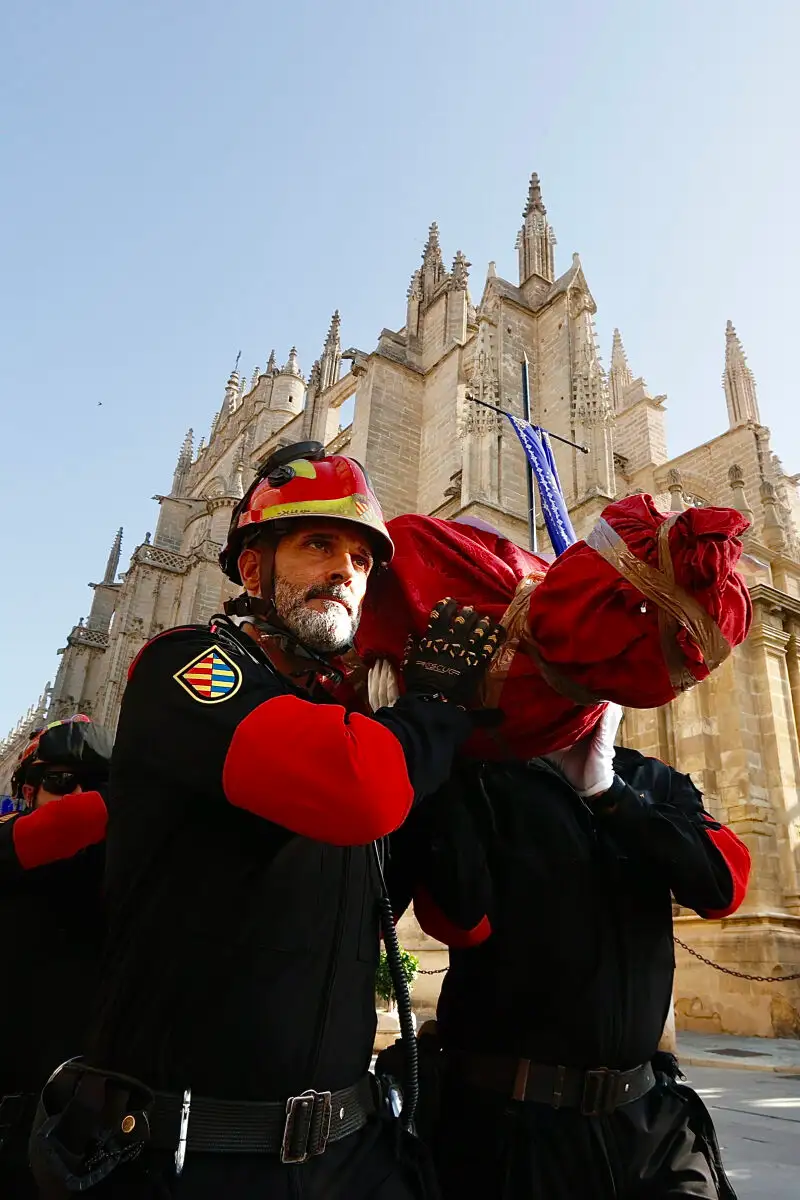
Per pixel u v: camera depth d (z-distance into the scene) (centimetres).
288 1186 158
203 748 169
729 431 2623
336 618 209
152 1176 153
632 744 1628
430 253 3158
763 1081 867
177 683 180
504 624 200
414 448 2631
